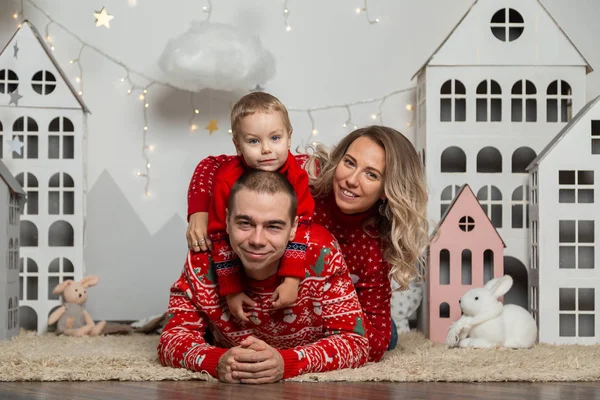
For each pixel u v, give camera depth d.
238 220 1.61
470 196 2.70
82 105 3.07
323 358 1.72
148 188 3.26
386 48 3.30
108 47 3.28
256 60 2.92
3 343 2.47
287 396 1.42
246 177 1.64
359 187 1.88
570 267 2.83
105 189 3.25
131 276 3.25
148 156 3.26
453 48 2.96
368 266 2.06
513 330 2.47
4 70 3.09
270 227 1.61
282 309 1.78
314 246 1.79
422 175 1.96
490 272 2.85
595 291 2.71
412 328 3.07
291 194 1.64
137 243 3.26
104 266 3.24
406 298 2.89
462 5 3.30
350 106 3.28
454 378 1.68
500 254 2.67
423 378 1.68
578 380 1.71
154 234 3.26
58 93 3.07
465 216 2.73
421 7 3.31
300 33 3.30
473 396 1.45
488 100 2.96
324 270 1.79
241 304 1.74
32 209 3.18
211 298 1.81
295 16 3.30
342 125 3.28
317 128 3.28
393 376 1.68
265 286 1.74
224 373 1.60
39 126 3.06
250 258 1.62
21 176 3.17
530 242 2.87
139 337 2.74
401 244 2.01
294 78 3.29
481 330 2.43
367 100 3.29
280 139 1.82
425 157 2.98
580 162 2.74
